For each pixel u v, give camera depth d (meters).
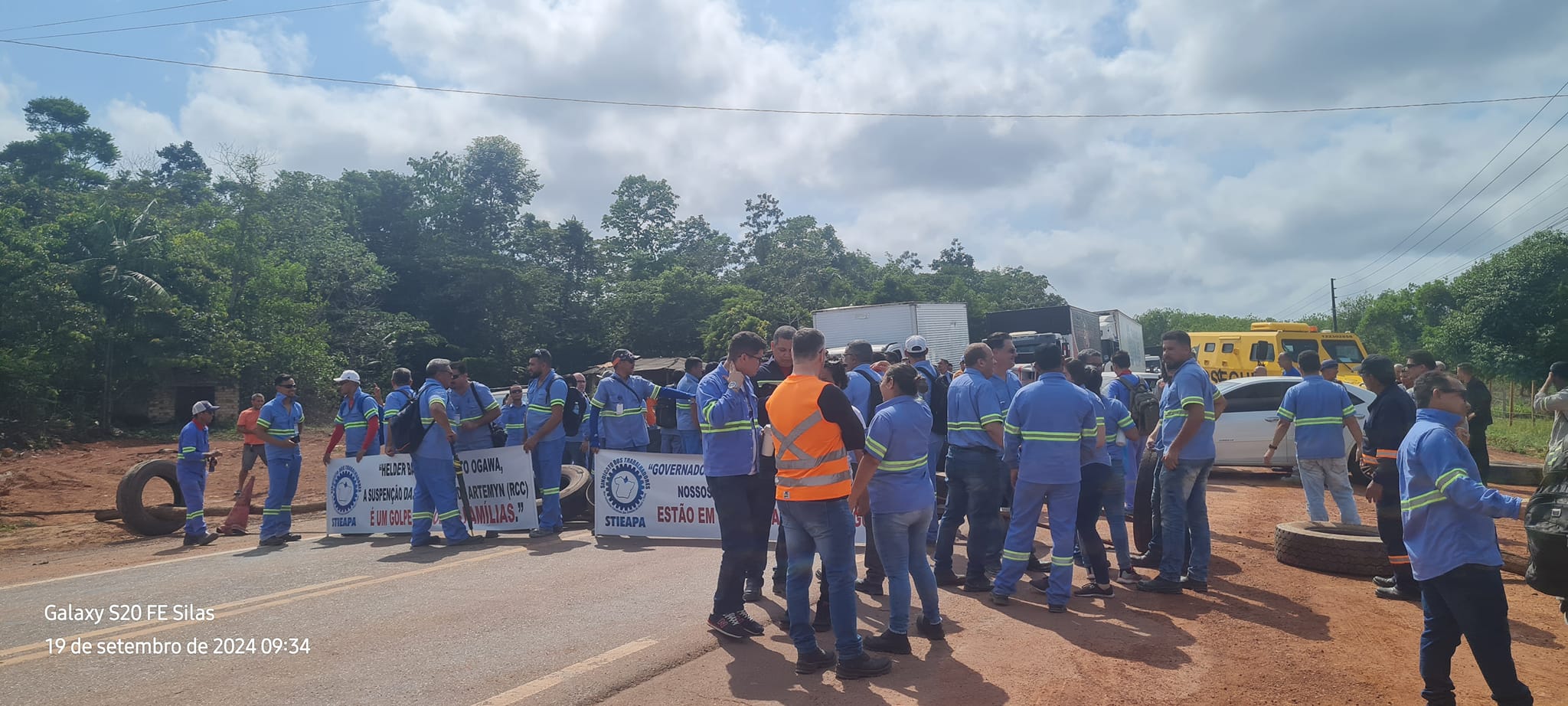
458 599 6.57
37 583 7.92
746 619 5.45
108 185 54.72
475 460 9.97
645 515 9.38
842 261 97.31
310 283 42.34
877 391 7.72
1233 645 5.39
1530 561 4.90
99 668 5.02
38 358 25.67
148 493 18.06
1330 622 5.91
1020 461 6.23
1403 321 48.66
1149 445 7.97
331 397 36.59
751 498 6.12
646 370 30.80
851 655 4.72
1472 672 5.07
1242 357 23.27
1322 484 8.38
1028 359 23.70
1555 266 27.23
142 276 28.59
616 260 72.88
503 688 4.55
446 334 54.19
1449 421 4.25
